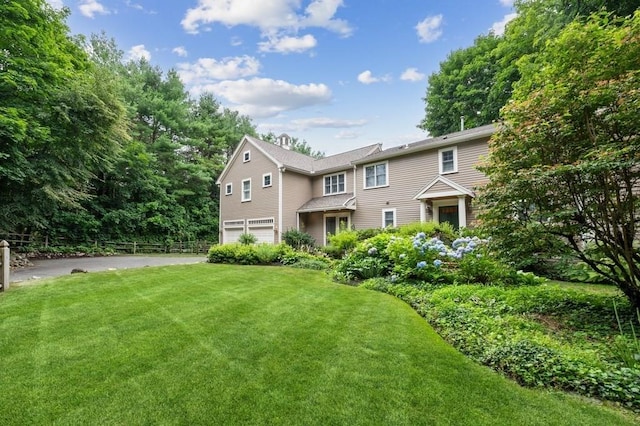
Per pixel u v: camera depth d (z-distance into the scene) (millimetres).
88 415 1845
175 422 1787
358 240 11484
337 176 16297
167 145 22078
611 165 2975
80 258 13961
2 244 5344
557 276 5836
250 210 17922
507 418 1843
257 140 18328
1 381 2219
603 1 9742
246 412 1880
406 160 13188
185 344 2908
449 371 2414
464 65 21672
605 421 1819
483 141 11062
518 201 3795
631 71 3277
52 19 10711
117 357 2623
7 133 8844
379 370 2416
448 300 4344
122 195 19219
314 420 1812
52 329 3318
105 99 12133
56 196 11930
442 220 12086
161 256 16297
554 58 4105
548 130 3713
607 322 3396
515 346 2674
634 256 3422
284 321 3629
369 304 4453
